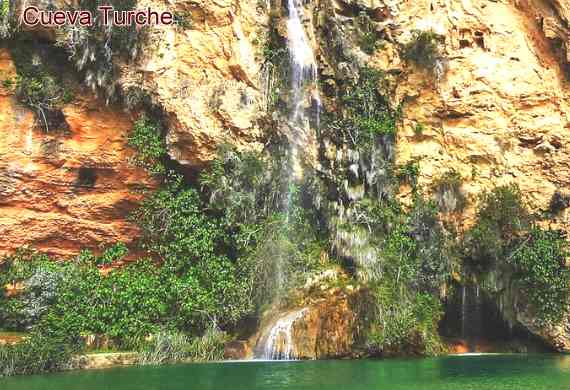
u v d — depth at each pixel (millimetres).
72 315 15445
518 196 19031
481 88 20297
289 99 19375
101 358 14219
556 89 20500
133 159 17469
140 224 17719
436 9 21172
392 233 18609
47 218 17141
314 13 21062
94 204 17641
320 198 18938
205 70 18281
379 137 19797
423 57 20594
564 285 17969
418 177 19734
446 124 20375
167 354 15094
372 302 16438
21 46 16656
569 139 19875
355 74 20203
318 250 18219
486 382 11664
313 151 19453
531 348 18391
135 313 16062
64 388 10797
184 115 17375
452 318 18719
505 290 18406
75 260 17359
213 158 17500
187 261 17078
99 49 16906
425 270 18344
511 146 19875
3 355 12773
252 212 17594
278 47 19703
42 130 16891
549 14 20672
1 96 16500
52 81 16828
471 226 19156
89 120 17359
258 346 15945
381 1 21188
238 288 16734
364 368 13680
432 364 14562
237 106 18141
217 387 10875
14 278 16234
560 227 18953
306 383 11375
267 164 18125
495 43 20844
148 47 17469
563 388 10969
